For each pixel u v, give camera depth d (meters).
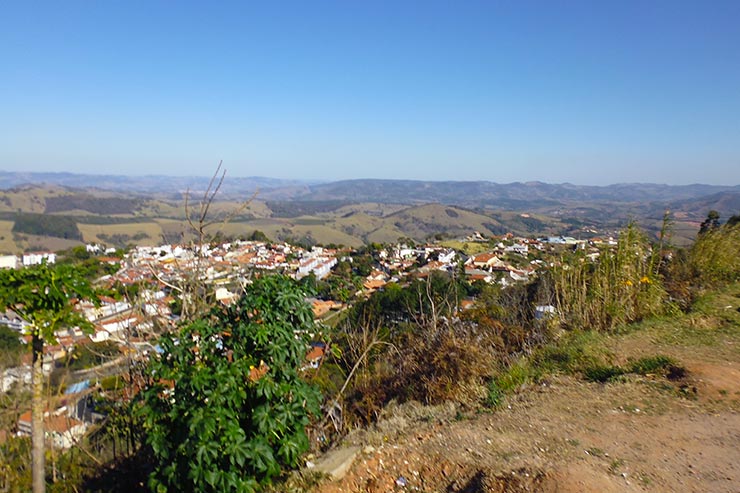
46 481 3.78
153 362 3.29
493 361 5.68
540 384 5.18
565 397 4.72
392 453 3.82
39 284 2.82
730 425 3.92
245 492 2.95
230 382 2.99
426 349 5.52
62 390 3.98
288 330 3.39
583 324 6.79
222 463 3.01
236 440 2.94
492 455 3.62
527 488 3.06
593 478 3.09
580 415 4.27
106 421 4.10
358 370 5.60
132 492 3.75
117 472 3.83
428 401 5.02
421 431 4.20
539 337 6.39
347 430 4.56
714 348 5.66
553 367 5.57
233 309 3.51
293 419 3.25
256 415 3.10
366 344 5.77
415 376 5.36
